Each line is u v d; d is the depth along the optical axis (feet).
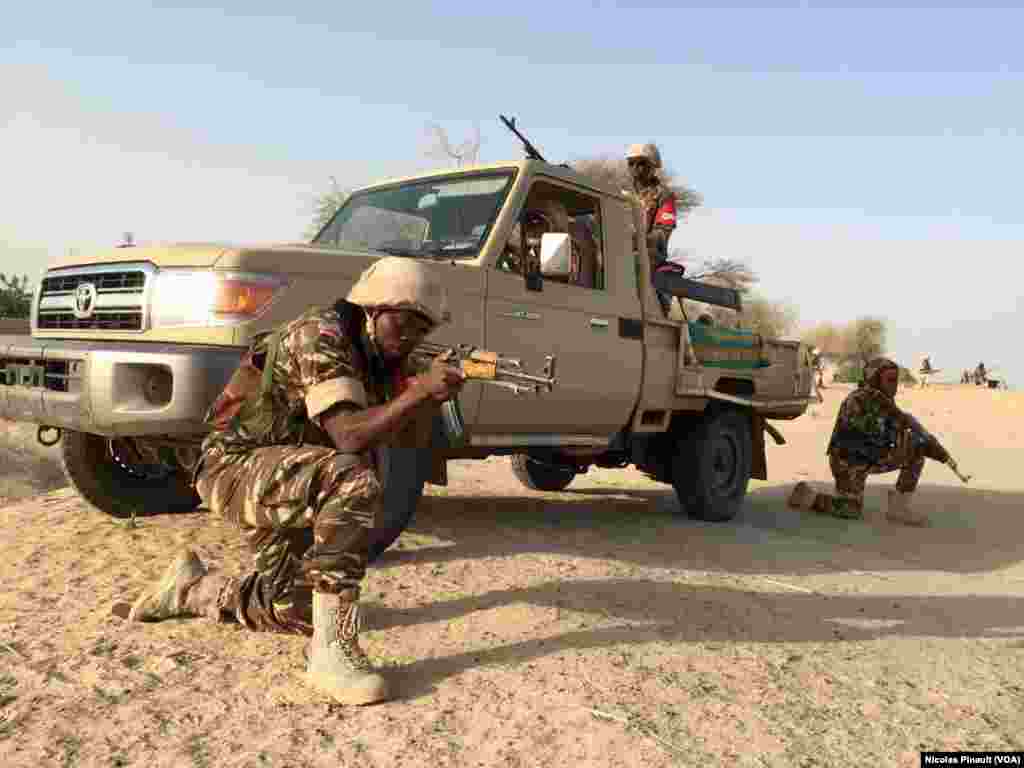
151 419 11.85
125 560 13.76
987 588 16.51
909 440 23.84
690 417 21.68
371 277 9.20
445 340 14.76
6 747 7.82
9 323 28.86
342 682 8.95
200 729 8.32
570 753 8.25
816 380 25.99
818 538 20.75
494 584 13.16
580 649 10.80
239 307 12.32
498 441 16.34
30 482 27.96
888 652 12.00
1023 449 44.16
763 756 8.53
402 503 13.39
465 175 17.49
